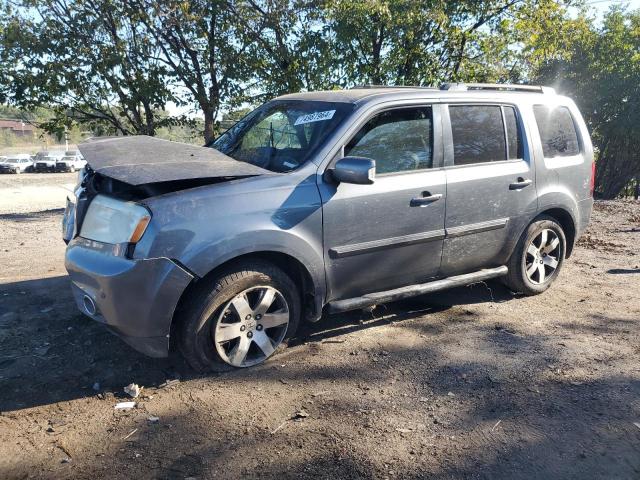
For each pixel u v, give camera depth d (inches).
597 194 1077.8
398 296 171.5
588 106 957.2
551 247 212.8
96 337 167.0
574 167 216.1
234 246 138.5
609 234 343.3
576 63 940.6
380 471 108.8
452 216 179.2
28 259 261.0
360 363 155.2
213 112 499.2
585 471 110.0
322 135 161.5
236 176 145.7
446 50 498.0
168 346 137.8
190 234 134.4
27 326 174.7
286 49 470.6
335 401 135.1
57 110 488.4
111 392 137.6
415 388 141.8
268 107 195.9
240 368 149.7
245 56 482.3
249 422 125.6
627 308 202.2
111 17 460.8
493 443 118.5
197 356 142.3
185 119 511.8
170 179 131.6
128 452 114.5
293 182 150.5
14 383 140.9
